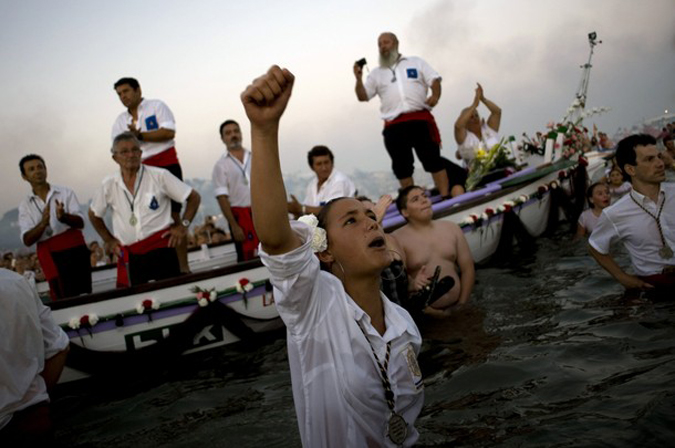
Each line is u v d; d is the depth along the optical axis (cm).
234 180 773
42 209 640
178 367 520
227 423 361
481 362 375
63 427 405
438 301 533
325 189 718
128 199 576
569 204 882
